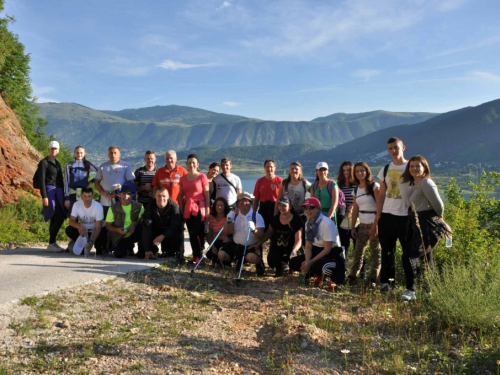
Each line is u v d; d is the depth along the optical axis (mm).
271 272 7496
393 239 6141
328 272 6375
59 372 3492
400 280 6914
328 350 4098
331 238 6422
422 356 4008
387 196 6043
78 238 7812
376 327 4738
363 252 6676
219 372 3654
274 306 5398
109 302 5113
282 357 3957
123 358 3779
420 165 5504
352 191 7227
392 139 5980
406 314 5090
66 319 4508
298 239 6945
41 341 3963
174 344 4102
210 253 7711
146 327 4453
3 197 12703
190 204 7523
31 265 6605
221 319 4887
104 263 6934
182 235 7559
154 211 7430
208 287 6105
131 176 8328
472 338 4355
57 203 8164
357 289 6402
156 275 6359
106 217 7633
